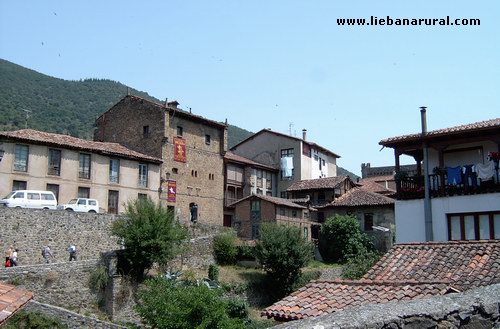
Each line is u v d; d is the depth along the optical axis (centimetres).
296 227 4106
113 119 5219
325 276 4131
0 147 3716
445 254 1354
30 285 2711
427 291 1080
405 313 733
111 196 4344
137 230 3128
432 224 2355
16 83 11062
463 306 784
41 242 3192
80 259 3350
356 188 5700
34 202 3506
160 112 4878
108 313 2961
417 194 2452
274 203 4747
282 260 3778
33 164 3869
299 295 1188
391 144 2520
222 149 5506
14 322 2289
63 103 11162
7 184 3716
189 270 3669
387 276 1303
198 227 4297
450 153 2472
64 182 4028
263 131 6644
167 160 4838
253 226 4856
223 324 2345
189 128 5153
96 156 4272
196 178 5156
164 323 2328
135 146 4981
